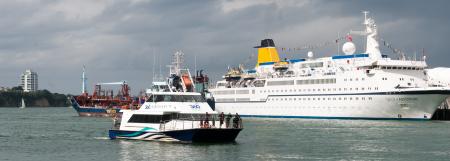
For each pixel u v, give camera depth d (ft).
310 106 398.83
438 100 341.21
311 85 398.42
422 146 212.23
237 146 208.95
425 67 381.40
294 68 431.84
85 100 581.12
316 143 223.92
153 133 215.10
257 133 273.33
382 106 357.00
